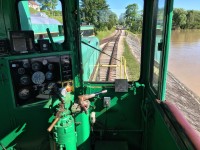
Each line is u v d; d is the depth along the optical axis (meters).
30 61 2.15
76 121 2.42
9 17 2.49
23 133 2.46
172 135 1.80
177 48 31.28
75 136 2.25
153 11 2.47
